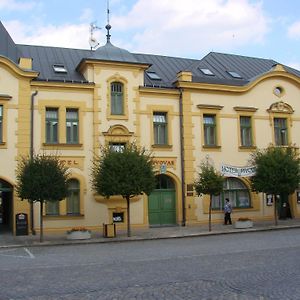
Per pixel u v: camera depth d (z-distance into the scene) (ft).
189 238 79.36
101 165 82.12
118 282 37.83
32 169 76.59
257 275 39.11
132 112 96.48
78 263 50.34
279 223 98.89
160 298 31.58
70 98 92.63
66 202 90.74
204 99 102.78
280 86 110.63
